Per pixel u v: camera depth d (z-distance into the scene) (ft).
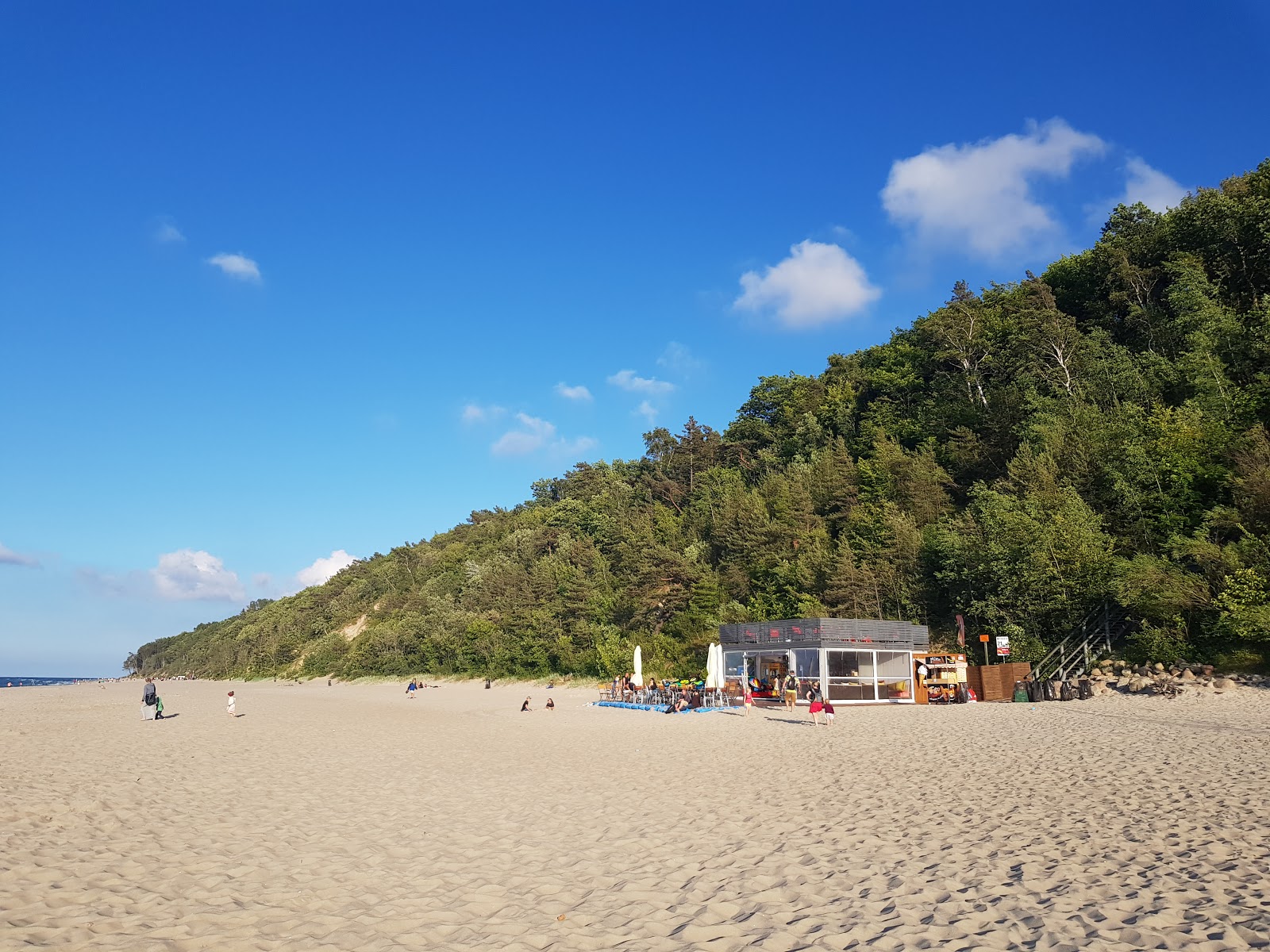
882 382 261.03
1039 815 36.29
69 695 295.48
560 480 529.86
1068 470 133.59
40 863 33.96
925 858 30.76
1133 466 115.96
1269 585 86.84
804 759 60.13
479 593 319.88
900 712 95.76
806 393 320.50
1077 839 31.53
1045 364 198.18
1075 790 41.09
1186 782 40.52
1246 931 20.77
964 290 259.80
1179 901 23.43
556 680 219.00
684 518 279.49
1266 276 178.91
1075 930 21.85
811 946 22.44
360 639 371.56
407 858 34.88
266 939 24.64
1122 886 25.23
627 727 95.91
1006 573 119.34
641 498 340.39
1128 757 49.65
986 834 33.63
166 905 28.12
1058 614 113.60
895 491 181.06
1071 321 205.05
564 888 29.78
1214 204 185.47
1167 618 96.17
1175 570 98.68
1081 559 110.63
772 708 112.16
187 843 37.99
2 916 26.73
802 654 113.29
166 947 23.88
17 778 59.62
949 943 21.74
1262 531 93.45
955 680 108.99
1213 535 104.01
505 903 28.19
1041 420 162.20
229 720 125.49
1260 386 115.34
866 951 21.71
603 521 320.29
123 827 41.57
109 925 25.89
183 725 116.26
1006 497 128.98
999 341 223.10
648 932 24.50
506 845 36.99
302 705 175.52
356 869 32.96
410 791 53.16
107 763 69.21
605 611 224.53
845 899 26.50
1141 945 20.44
